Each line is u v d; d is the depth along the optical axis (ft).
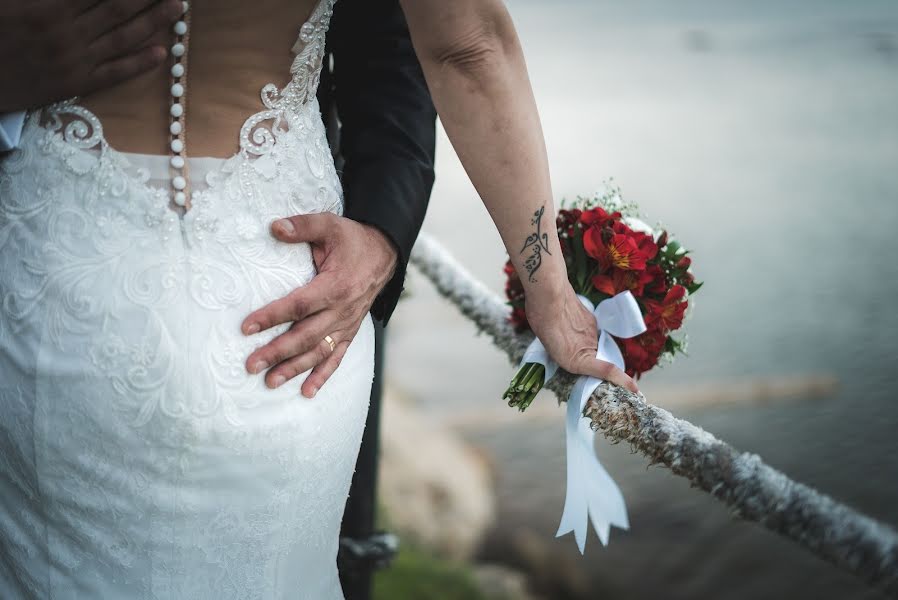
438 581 13.42
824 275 29.96
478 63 3.83
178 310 3.79
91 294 3.77
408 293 6.51
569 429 4.71
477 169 4.08
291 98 4.08
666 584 16.26
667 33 99.40
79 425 3.82
